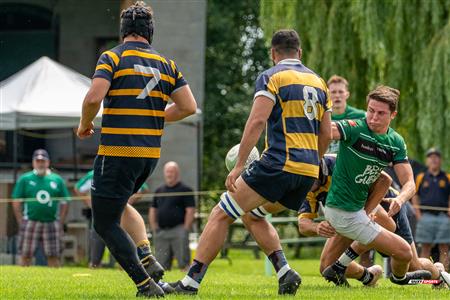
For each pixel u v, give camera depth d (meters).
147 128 19.58
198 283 20.97
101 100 19.11
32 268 39.28
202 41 67.44
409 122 57.53
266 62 108.25
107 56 19.53
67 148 65.75
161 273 21.52
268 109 20.08
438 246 46.84
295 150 20.20
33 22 67.19
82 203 58.34
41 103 50.94
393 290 23.59
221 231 20.83
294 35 21.03
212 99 104.25
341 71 57.97
